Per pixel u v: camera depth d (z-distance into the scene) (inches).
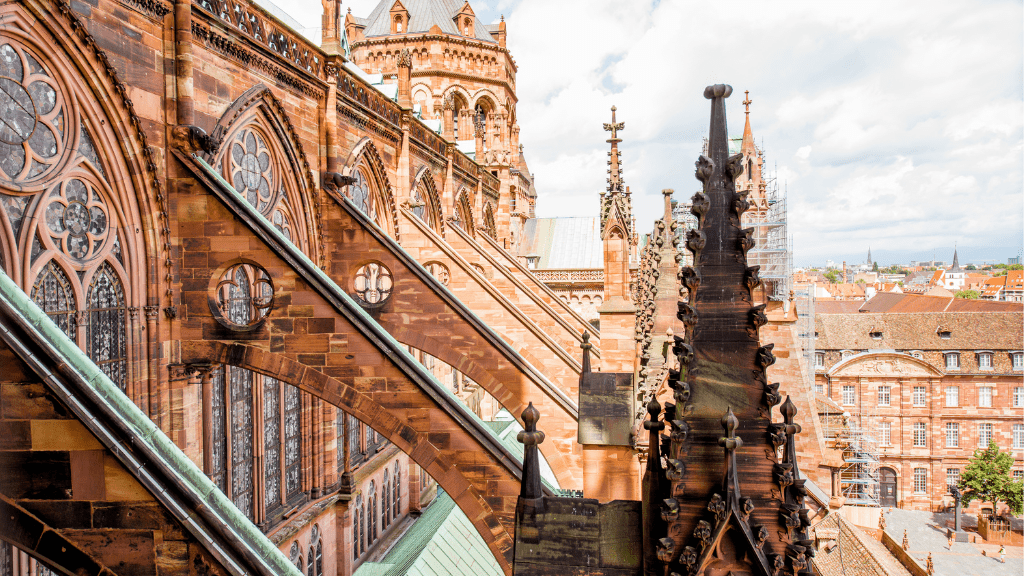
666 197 1221.1
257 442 776.3
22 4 460.1
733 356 312.5
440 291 862.5
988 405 3277.6
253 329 605.3
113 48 540.1
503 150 2623.0
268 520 800.9
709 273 319.0
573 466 794.8
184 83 613.3
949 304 4515.3
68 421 284.2
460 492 561.0
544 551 337.1
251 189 765.9
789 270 2057.1
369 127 1115.9
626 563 328.2
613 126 897.5
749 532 290.4
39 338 285.3
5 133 455.2
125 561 289.0
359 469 1063.6
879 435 3321.9
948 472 3280.0
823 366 3469.5
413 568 791.1
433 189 1530.5
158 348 601.3
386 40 2561.5
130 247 575.2
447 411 565.0
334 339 590.9
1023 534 2689.5
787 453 306.7
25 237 473.4
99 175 542.3
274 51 781.3
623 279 871.7
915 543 2682.1
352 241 905.5
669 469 302.2
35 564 483.2
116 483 285.6
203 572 284.8
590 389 681.6
